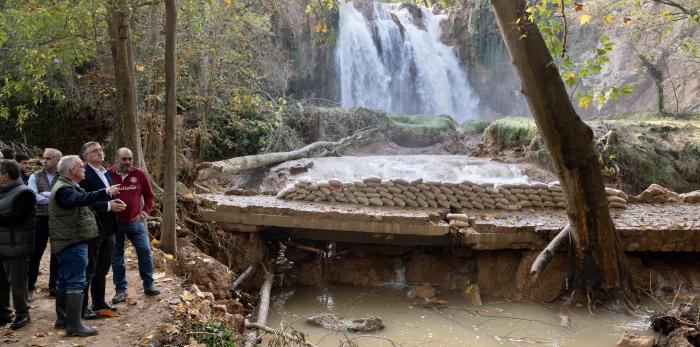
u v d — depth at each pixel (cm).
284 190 1077
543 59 877
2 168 555
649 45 2603
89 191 594
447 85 3219
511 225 942
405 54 3083
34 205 568
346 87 2783
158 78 1408
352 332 795
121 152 657
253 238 993
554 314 875
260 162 1582
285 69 2288
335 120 2184
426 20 3331
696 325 721
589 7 2394
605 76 2853
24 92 1455
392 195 1049
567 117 886
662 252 1009
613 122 2092
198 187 1177
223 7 1539
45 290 701
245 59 1808
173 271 805
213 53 1591
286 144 1906
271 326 819
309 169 1666
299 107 2130
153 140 1071
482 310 892
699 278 980
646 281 971
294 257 1057
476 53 3192
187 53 1506
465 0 3266
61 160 549
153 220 941
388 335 787
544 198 1076
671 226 966
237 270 977
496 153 2075
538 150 1906
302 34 2562
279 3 2077
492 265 971
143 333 562
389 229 951
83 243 557
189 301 664
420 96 3091
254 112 1862
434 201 1041
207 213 991
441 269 1016
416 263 1029
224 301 773
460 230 946
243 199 1066
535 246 945
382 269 1038
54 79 1622
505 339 776
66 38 1022
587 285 904
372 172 1700
